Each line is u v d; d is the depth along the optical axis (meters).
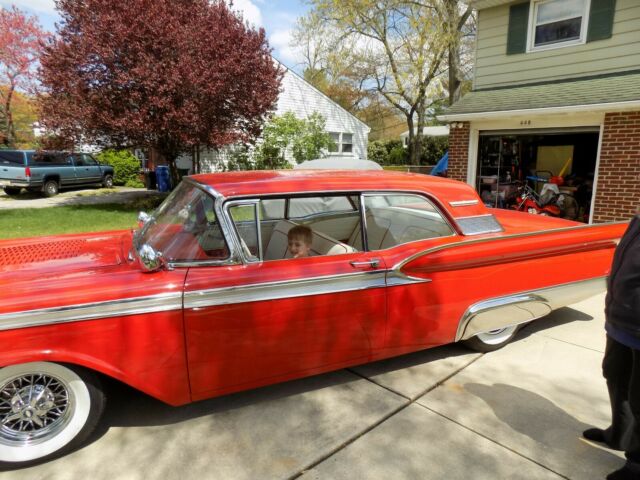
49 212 12.04
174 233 2.66
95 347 2.25
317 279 2.68
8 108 23.16
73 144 11.85
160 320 2.35
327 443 2.52
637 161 7.37
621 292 2.14
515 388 3.15
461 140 9.84
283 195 2.72
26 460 2.28
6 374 2.18
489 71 10.55
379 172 3.37
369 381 3.22
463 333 3.25
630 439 2.20
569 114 8.06
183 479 2.23
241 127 13.62
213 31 11.75
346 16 18.00
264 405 2.90
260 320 2.57
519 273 3.34
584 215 9.44
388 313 2.91
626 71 8.47
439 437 2.60
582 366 3.48
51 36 11.40
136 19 10.64
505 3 10.01
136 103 11.28
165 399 2.47
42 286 2.24
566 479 2.29
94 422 2.41
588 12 8.80
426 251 2.94
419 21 17.05
